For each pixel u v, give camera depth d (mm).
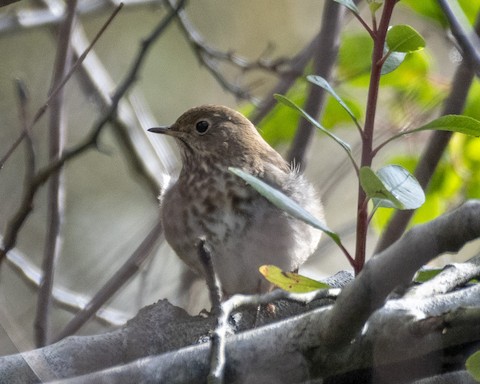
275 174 10266
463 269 6930
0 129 14430
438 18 11391
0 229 13164
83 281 14742
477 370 5523
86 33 17906
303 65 12117
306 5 18406
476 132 6656
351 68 11859
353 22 14727
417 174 10328
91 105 14555
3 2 6949
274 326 6336
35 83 16328
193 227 10039
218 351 5891
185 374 6266
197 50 12102
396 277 5566
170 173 12273
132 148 12984
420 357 6027
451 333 5934
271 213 9867
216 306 6082
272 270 6324
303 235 9977
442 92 11688
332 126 11961
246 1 18266
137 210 16875
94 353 6918
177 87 17922
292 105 6715
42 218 15375
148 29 18078
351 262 6406
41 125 13680
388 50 6730
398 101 11828
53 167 8719
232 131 10766
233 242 9906
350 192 16359
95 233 16328
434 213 11492
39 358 6672
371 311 5738
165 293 12914
